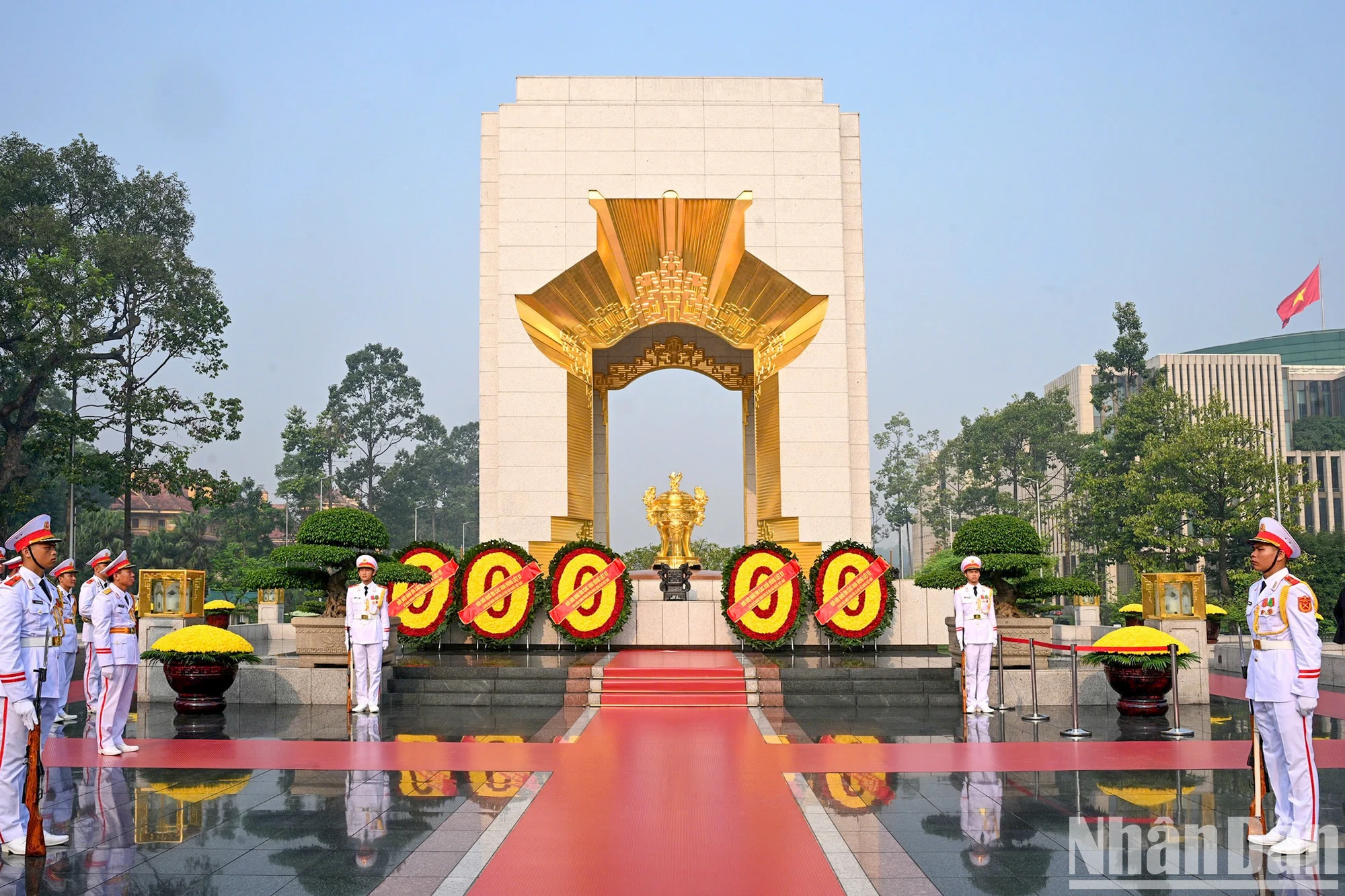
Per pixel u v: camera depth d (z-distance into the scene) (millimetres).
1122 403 49281
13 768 6816
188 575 15234
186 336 34125
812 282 21172
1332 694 14914
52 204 34031
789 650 18938
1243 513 35250
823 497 20797
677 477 23547
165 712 13586
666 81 21500
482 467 21094
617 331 22719
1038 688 14219
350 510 15562
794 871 6297
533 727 12258
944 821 7492
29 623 7680
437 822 7500
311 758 10148
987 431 53594
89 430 32125
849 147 22156
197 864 6488
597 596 18781
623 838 7066
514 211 21141
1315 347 85438
